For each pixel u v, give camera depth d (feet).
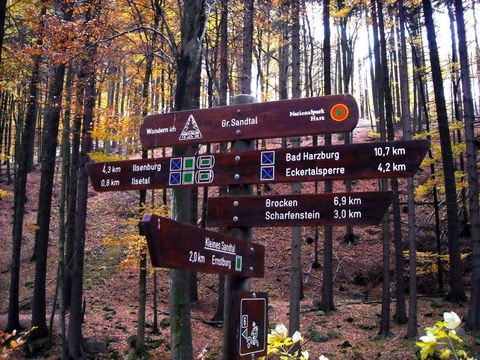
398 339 38.91
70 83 37.40
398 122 95.35
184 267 7.79
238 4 39.45
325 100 9.95
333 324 44.78
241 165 10.15
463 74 39.55
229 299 9.25
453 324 5.81
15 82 38.91
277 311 49.98
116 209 79.10
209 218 10.46
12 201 86.58
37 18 34.17
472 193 37.65
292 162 9.88
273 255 66.59
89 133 38.86
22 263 64.85
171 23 42.83
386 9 54.08
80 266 40.45
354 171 9.46
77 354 38.91
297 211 9.82
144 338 42.29
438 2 51.21
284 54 82.23
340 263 63.05
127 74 53.72
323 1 51.93
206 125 10.75
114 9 36.29
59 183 90.94
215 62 51.90
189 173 10.44
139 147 37.76
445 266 55.06
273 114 10.25
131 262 40.22
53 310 42.01
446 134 45.16
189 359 15.64
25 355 40.27
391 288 54.19
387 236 42.09
